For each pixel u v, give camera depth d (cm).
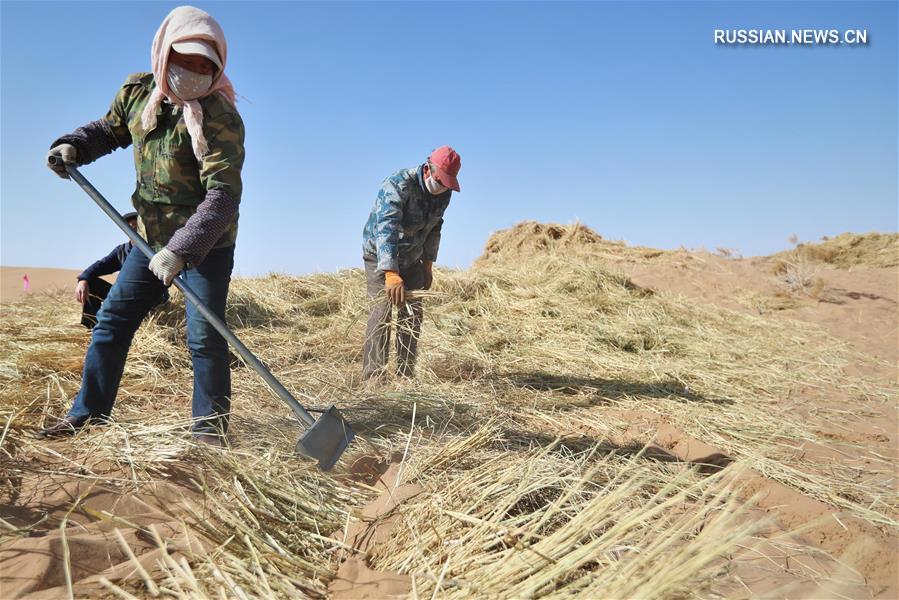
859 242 1465
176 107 308
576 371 598
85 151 328
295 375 496
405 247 500
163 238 321
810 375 646
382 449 346
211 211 299
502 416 438
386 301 496
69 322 590
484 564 209
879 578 250
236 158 308
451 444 304
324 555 235
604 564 210
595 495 254
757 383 603
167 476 271
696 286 1083
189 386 460
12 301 774
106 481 261
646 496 291
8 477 256
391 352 529
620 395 531
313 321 702
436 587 194
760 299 1018
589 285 860
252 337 621
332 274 880
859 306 1013
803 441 444
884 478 376
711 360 673
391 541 233
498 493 251
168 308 562
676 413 487
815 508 305
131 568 209
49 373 434
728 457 387
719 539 190
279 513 252
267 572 214
